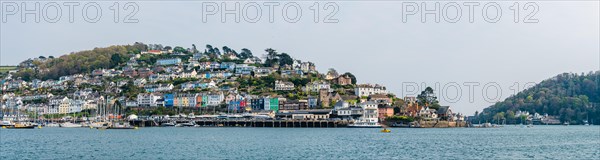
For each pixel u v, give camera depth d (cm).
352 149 17200
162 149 17300
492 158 14912
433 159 14638
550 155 15700
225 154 15750
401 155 15550
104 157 15162
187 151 16612
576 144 19962
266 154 15738
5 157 15175
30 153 16188
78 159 14700
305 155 15488
